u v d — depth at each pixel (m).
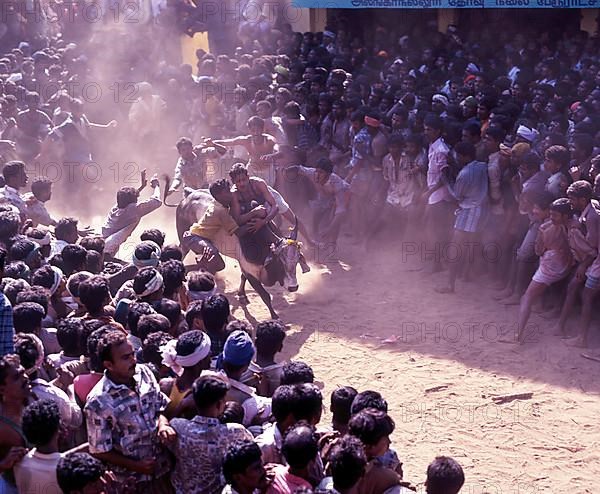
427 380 9.26
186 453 5.54
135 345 7.03
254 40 21.77
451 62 18.88
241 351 6.35
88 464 4.96
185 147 12.34
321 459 5.47
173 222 14.95
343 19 23.36
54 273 7.97
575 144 10.82
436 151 11.80
